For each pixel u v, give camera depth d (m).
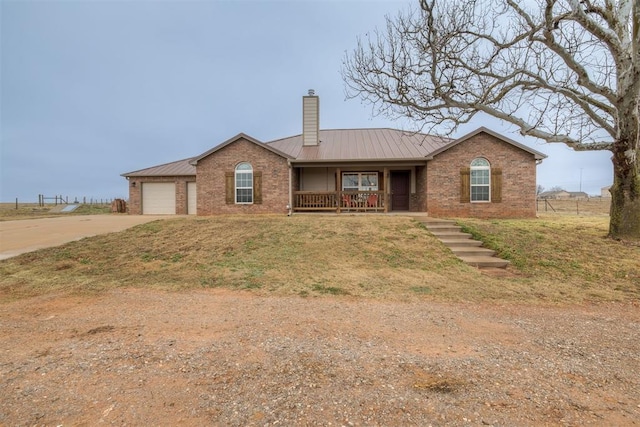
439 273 6.97
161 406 2.37
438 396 2.50
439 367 2.99
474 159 15.50
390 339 3.66
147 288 5.93
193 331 3.90
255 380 2.74
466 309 4.82
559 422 2.19
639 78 7.80
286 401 2.43
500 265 7.65
